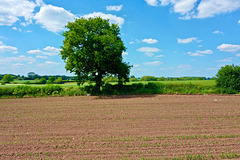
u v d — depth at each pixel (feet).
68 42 57.93
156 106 40.24
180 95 59.67
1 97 58.75
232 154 16.65
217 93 62.80
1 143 20.08
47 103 46.55
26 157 16.80
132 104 43.04
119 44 59.57
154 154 16.92
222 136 21.25
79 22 61.77
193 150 17.67
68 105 43.09
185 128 24.45
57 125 26.71
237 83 63.46
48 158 16.51
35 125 26.86
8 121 29.30
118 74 68.64
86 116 31.91
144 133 22.63
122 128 24.77
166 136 21.47
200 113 33.12
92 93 64.95
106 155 16.88
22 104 45.50
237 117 30.04
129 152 17.40
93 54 60.64
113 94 64.75
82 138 21.21
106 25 65.98
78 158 16.40
